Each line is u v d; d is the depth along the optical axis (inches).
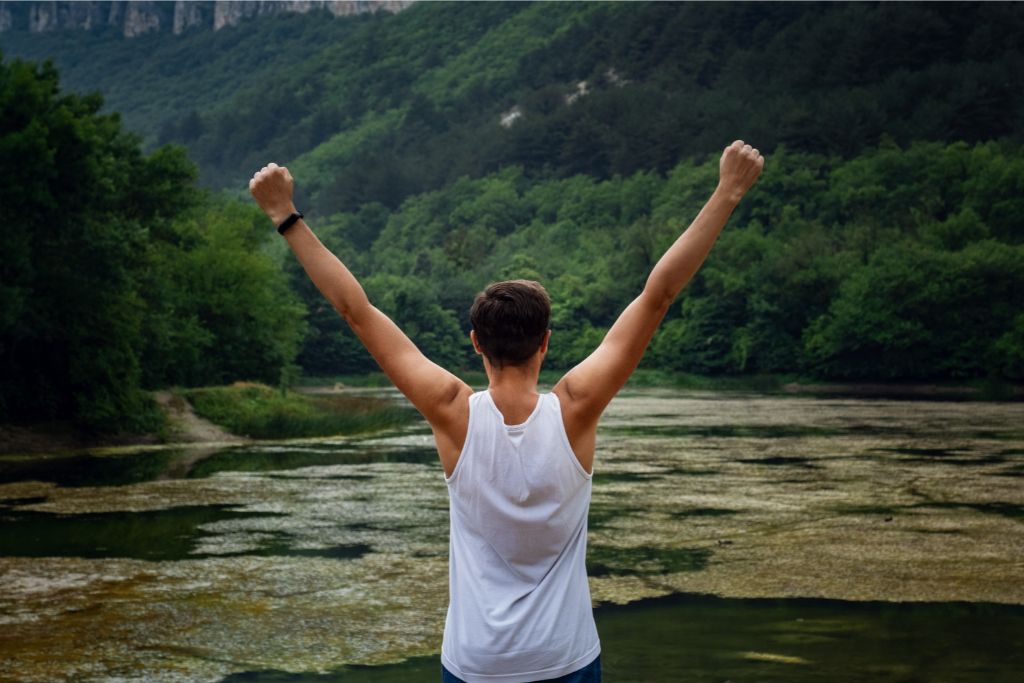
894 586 439.5
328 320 4574.3
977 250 3641.7
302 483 839.7
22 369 1291.8
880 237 4562.0
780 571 473.4
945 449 1117.1
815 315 4192.9
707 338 4311.0
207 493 773.3
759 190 6323.8
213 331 2262.6
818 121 7268.7
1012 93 7096.5
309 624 378.9
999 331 3508.9
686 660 323.9
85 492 780.6
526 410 104.3
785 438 1299.2
